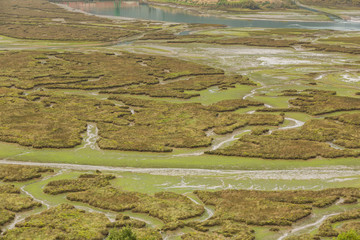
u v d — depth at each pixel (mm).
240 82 113250
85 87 108312
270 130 79812
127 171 63219
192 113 88688
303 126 80625
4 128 79438
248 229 45688
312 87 108688
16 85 109062
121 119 85562
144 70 126938
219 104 94438
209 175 61656
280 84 112125
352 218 47938
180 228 46719
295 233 45625
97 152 70000
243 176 61281
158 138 75125
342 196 53781
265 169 63344
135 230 45312
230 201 52625
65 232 45000
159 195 54781
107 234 45156
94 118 86250
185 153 69375
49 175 61625
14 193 55188
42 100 97562
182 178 60812
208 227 46906
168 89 107375
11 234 44156
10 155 68625
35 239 43219
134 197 53656
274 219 47812
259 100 98438
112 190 55562
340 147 71375
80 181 58281
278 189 57281
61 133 77438
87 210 51219
